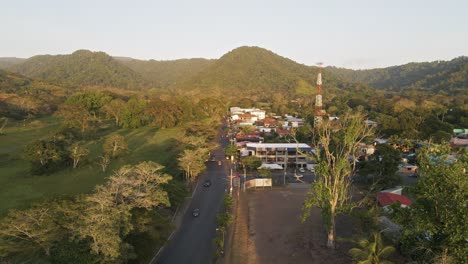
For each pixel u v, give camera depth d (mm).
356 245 41719
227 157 92625
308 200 43531
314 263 38781
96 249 29297
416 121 114938
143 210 38844
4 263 28250
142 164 43906
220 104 185250
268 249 42531
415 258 30125
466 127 123938
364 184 68875
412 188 28438
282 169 83688
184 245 43281
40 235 29766
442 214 25453
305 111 179000
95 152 86562
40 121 125062
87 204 33250
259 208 56969
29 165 73812
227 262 39375
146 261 37750
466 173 24719
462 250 23938
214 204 58469
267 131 126375
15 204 50656
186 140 91875
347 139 43906
